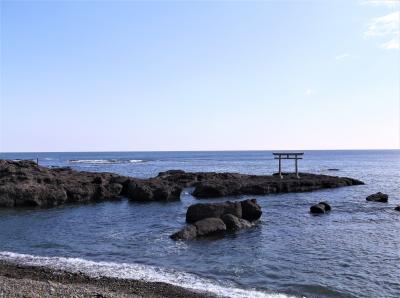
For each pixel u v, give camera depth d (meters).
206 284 16.72
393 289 16.47
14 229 28.67
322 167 114.62
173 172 65.12
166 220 31.92
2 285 14.37
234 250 22.38
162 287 16.06
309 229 28.16
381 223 30.55
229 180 54.41
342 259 20.59
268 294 15.66
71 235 26.50
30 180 43.72
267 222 30.77
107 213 35.97
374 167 115.38
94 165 130.62
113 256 21.14
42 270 18.33
